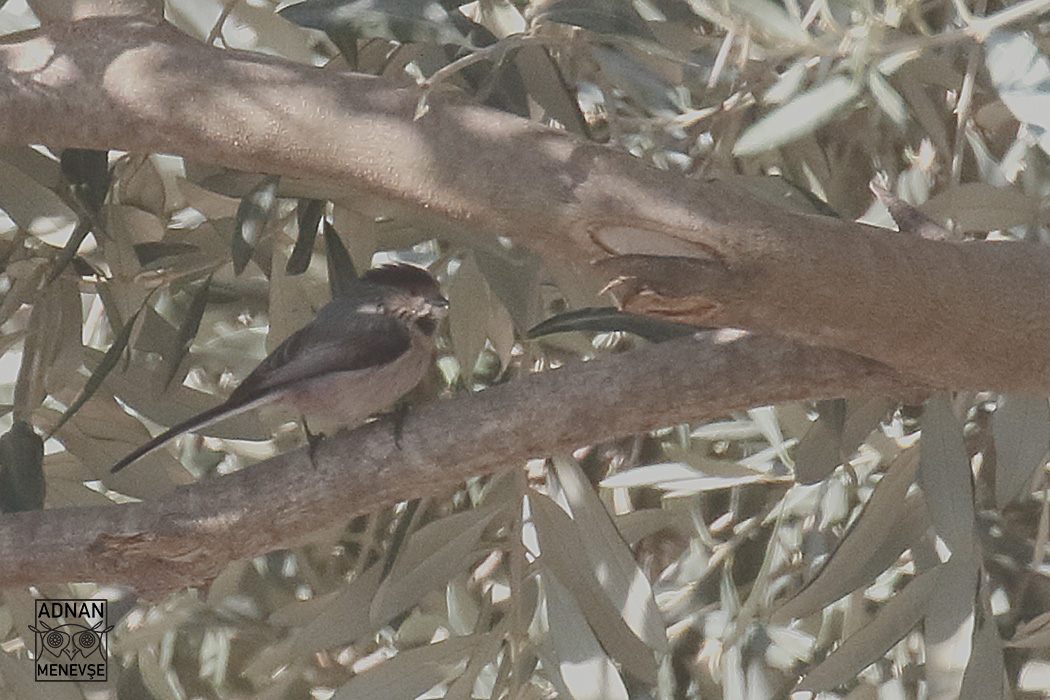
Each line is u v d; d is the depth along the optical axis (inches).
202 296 283.9
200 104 206.7
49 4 214.7
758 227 192.7
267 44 335.6
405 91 204.7
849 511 350.0
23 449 268.7
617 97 355.6
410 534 280.7
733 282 193.5
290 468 243.9
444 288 369.4
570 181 196.1
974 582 255.0
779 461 362.3
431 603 363.6
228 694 395.9
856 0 222.1
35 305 298.7
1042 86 239.3
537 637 308.7
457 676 284.4
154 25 213.8
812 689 264.7
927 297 204.5
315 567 364.2
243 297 349.1
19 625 305.3
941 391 241.3
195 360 358.9
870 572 272.7
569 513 280.1
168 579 248.2
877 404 280.8
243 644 399.9
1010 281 208.8
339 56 308.7
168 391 305.1
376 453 241.0
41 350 297.6
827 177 342.6
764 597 338.0
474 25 239.1
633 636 270.4
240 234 256.4
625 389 237.0
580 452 376.5
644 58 289.7
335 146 204.7
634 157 198.4
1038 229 284.0
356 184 209.8
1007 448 259.9
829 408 271.1
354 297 299.7
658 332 259.6
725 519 374.9
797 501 352.5
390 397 300.0
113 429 306.3
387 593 276.5
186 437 390.3
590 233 199.6
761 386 236.2
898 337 210.1
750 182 287.4
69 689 303.7
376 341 292.8
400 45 297.9
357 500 242.5
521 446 239.9
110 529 242.7
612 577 270.2
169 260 295.7
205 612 354.9
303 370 286.7
